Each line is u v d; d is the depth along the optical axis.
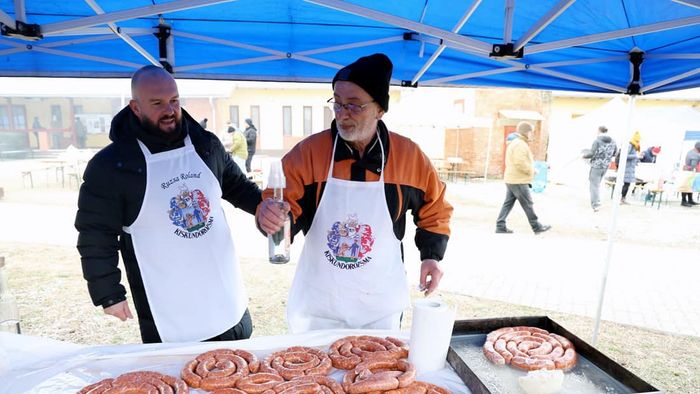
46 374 1.22
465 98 15.75
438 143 16.56
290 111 17.11
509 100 15.37
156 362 1.32
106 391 1.11
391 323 1.86
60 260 5.80
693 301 4.93
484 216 9.62
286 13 2.67
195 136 1.94
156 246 1.81
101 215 1.75
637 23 2.49
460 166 16.28
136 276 1.84
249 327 2.09
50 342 1.36
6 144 17.86
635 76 3.06
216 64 3.02
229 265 1.96
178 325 1.83
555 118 16.62
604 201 12.10
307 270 1.86
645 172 12.16
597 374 1.22
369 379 1.17
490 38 2.92
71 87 10.94
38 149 18.33
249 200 2.18
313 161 1.77
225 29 2.93
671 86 2.90
